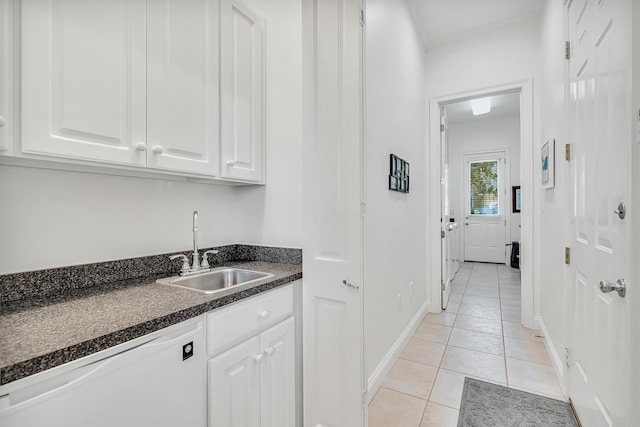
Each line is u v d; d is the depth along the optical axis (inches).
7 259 42.1
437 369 82.7
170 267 62.7
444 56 126.0
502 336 102.8
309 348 57.5
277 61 73.5
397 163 91.1
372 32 74.9
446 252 136.1
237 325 46.1
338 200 53.7
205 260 66.1
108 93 42.4
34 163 41.9
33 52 35.6
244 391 47.2
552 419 62.7
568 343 67.9
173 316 36.9
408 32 104.0
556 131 80.3
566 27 69.3
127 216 56.0
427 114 128.8
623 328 40.2
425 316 123.0
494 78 116.6
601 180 48.4
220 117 60.5
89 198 50.7
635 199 37.0
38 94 36.0
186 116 53.4
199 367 40.5
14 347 27.4
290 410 56.9
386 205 83.4
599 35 49.1
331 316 54.8
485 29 117.3
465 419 63.3
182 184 66.0
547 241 92.5
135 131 45.6
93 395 29.5
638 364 36.2
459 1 103.0
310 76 55.9
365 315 69.3
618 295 41.6
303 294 58.1
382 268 80.4
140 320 34.3
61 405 27.3
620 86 41.1
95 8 40.9
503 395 70.9
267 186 75.6
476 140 241.3
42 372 26.1
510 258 224.8
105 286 50.3
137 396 33.2
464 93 122.0
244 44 66.8
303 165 57.1
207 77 57.4
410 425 61.9
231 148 63.4
